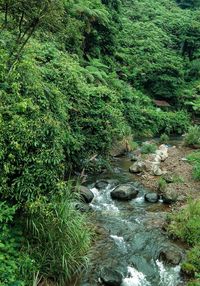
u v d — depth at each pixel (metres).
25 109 4.95
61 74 8.50
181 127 18.39
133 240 6.23
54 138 5.13
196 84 22.33
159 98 21.02
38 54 8.66
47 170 5.01
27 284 4.43
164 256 5.75
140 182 9.14
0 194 4.96
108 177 9.34
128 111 16.56
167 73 20.77
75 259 5.16
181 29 26.86
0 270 4.16
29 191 4.83
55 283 4.78
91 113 9.23
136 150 12.52
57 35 12.30
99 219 6.93
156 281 5.26
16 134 4.77
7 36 6.57
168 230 6.48
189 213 6.76
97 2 16.86
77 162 8.83
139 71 20.83
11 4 5.83
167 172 9.90
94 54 16.98
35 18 6.04
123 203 7.84
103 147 9.48
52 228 5.07
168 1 35.62
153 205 7.80
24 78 5.59
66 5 13.27
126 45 23.36
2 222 4.88
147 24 26.89
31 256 4.81
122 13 28.06
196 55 25.33
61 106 6.72
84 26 14.73
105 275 5.12
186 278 5.26
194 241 6.04
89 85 10.51
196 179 9.25
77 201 7.23
